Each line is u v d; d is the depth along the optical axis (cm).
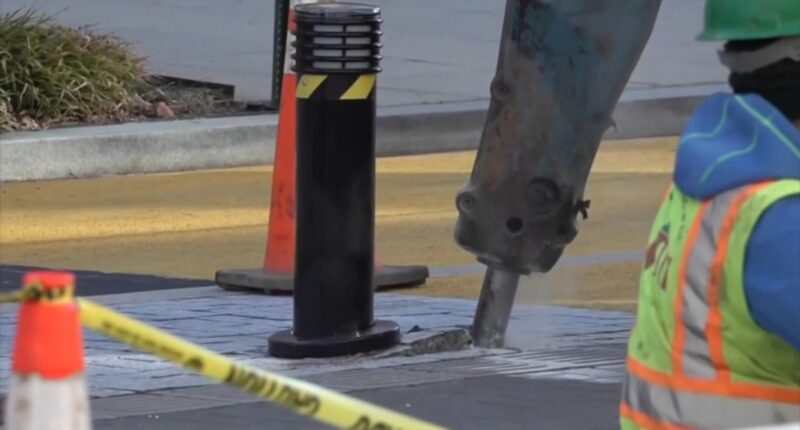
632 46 2736
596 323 3266
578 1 2714
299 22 2883
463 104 6856
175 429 2359
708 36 1044
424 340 2984
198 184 5566
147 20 9225
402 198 5169
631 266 3975
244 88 7194
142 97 6612
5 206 5075
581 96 2764
